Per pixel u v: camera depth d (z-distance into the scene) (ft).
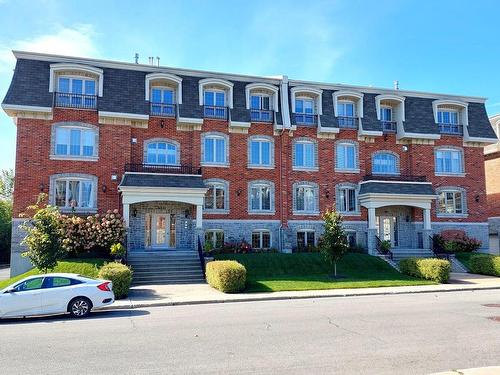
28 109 86.48
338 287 72.02
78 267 74.08
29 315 47.70
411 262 85.51
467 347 32.50
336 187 106.01
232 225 99.50
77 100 91.25
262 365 28.07
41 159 88.58
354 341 34.53
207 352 31.50
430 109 112.88
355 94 107.65
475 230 113.29
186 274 80.33
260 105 104.37
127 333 38.63
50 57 90.79
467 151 115.03
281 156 103.19
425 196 104.88
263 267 84.89
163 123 97.35
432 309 50.78
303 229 103.24
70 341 35.68
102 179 91.45
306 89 104.37
